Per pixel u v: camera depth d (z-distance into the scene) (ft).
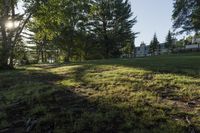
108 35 158.61
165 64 49.21
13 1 73.10
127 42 168.86
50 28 84.69
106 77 38.70
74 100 30.12
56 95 32.17
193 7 156.56
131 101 28.04
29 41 176.35
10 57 70.74
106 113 25.67
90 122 24.64
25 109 29.55
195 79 34.96
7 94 35.81
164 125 22.82
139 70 41.91
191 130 22.11
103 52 162.30
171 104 26.94
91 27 158.10
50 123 25.64
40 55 199.41
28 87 37.40
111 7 156.76
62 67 57.16
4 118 28.17
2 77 47.57
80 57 168.45
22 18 74.43
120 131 23.08
